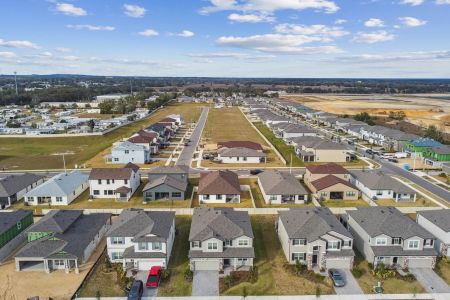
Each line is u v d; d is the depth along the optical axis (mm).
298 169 97188
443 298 41906
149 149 110562
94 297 41781
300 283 44500
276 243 54562
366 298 41781
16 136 142875
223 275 46188
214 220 51531
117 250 49469
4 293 42031
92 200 73875
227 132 157375
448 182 85812
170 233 51969
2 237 50094
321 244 47250
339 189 74375
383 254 47000
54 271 46875
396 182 75938
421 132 150875
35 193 71125
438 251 51688
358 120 180125
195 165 100812
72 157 114188
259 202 72438
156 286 43625
